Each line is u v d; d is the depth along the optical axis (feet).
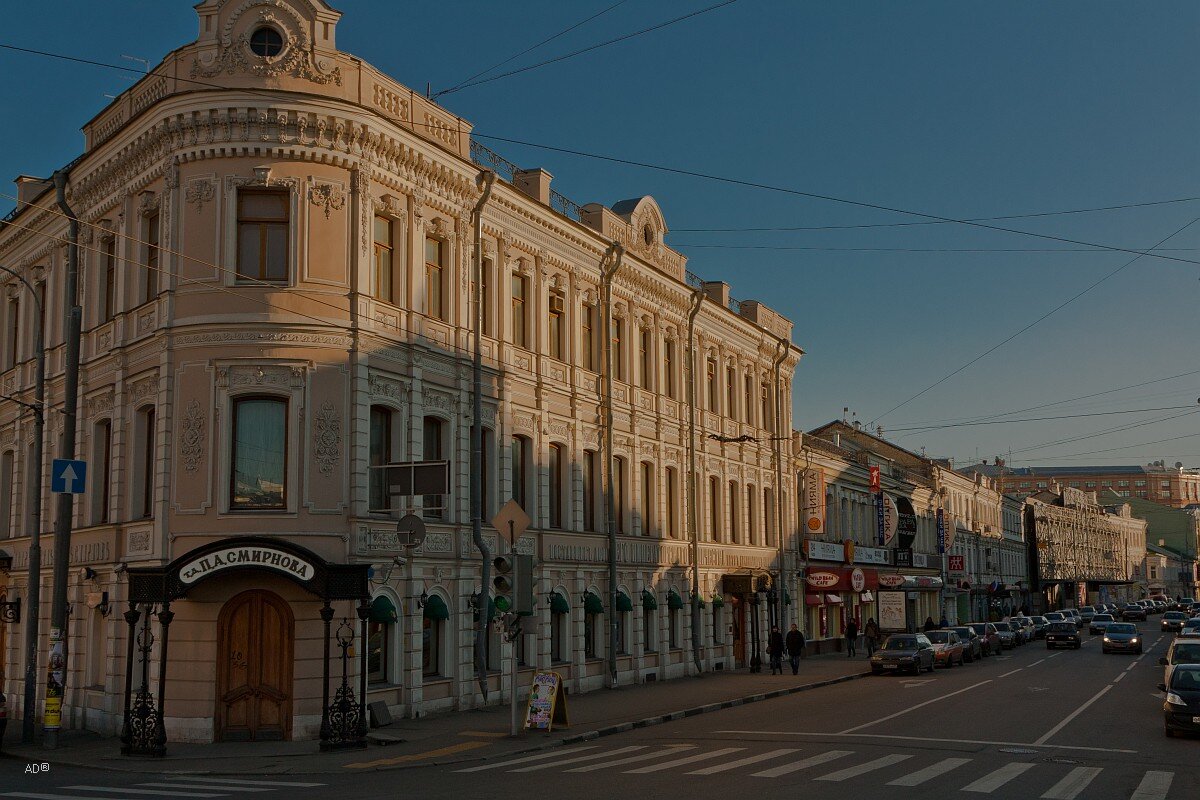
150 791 54.39
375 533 83.10
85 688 90.38
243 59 81.97
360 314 83.15
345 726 72.43
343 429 81.56
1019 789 52.80
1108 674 141.18
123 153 88.69
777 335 170.30
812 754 66.28
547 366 109.19
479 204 97.91
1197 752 67.26
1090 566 476.54
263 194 82.58
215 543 74.13
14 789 55.62
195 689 76.23
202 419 79.87
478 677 93.86
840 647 192.65
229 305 80.38
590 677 113.29
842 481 202.08
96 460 92.79
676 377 136.87
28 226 107.96
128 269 89.30
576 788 53.62
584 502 115.44
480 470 95.09
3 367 113.29
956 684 126.00
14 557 106.11
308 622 77.66
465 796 51.24
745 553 154.30
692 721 89.76
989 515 337.72
